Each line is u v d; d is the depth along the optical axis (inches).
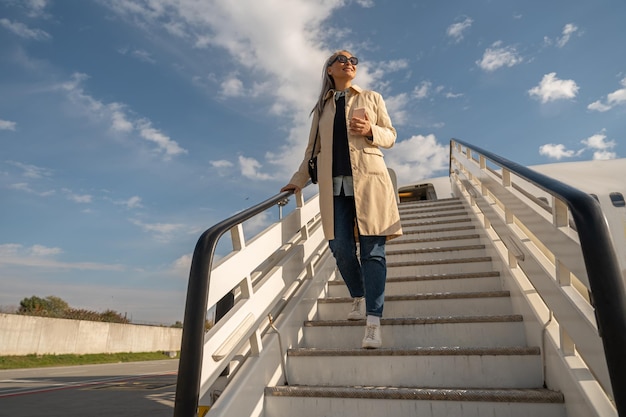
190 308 48.7
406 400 68.4
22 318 701.3
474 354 76.2
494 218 120.0
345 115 96.4
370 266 87.3
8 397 198.5
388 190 91.4
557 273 64.5
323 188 93.2
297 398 72.8
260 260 78.9
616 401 34.3
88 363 769.6
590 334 51.7
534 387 72.3
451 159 301.0
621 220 233.0
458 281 115.6
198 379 45.8
